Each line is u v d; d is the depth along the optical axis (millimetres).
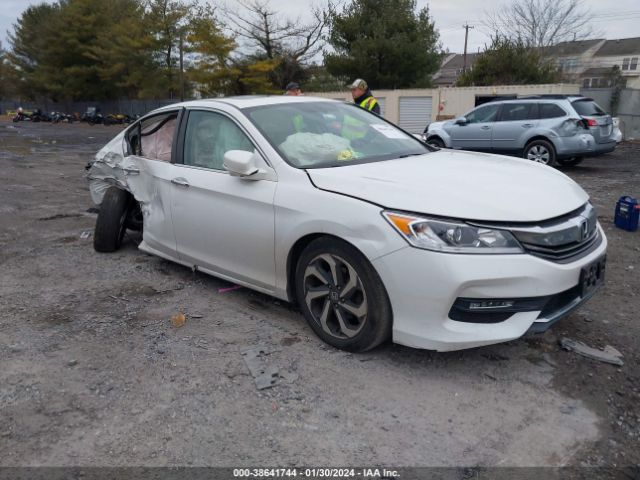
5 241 6203
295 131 4051
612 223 7043
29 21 61781
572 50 50594
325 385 3100
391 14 28969
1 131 32281
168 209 4535
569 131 12102
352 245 3199
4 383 3158
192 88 42688
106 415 2859
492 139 13305
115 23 47625
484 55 30344
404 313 3051
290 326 3846
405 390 3049
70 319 4027
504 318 2990
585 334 3713
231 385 3115
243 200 3812
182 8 40219
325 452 2570
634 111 21500
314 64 36906
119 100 48844
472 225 2922
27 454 2574
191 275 4918
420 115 26219
